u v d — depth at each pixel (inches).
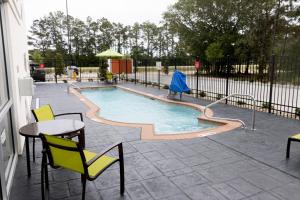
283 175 143.6
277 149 184.1
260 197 121.0
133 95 511.5
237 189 128.6
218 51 928.3
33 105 359.6
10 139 165.8
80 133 163.5
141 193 124.9
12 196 122.4
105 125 251.1
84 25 1943.9
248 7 915.4
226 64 445.7
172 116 343.3
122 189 124.5
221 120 269.9
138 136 215.3
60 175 144.1
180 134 220.5
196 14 1018.7
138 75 826.8
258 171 148.9
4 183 116.0
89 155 125.8
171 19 1082.7
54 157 114.7
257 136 215.0
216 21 998.4
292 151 180.1
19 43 222.1
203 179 139.3
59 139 105.6
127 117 346.6
